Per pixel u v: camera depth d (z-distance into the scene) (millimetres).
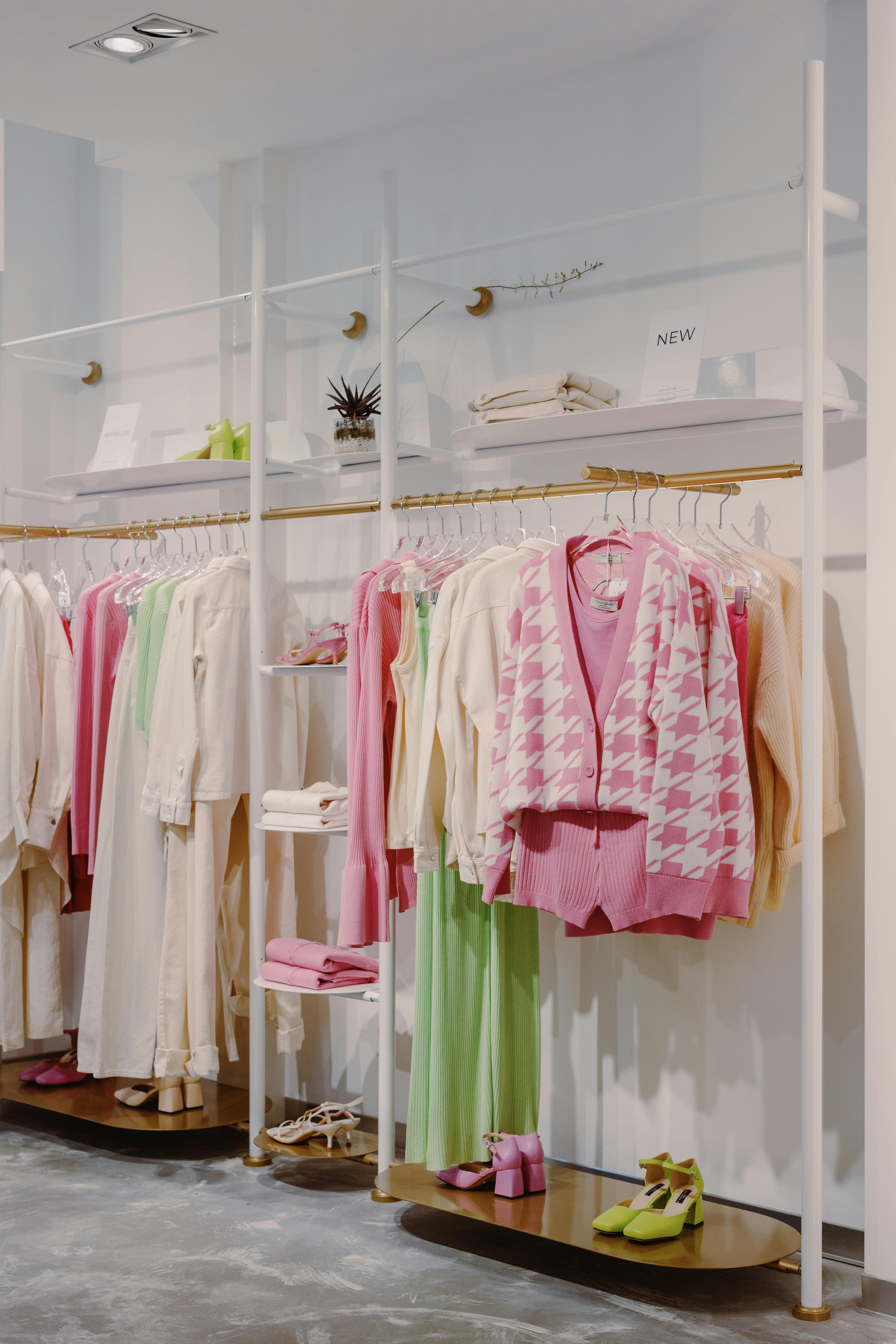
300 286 3301
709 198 2631
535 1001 2982
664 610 2494
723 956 3033
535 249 3398
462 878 2766
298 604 3896
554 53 3213
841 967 2838
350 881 2893
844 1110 2830
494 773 2682
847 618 2840
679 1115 3094
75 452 4547
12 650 3646
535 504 3402
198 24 3055
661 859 2438
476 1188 2936
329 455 3682
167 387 4227
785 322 2980
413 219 3650
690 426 2895
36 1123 3801
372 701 2896
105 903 3512
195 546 3840
